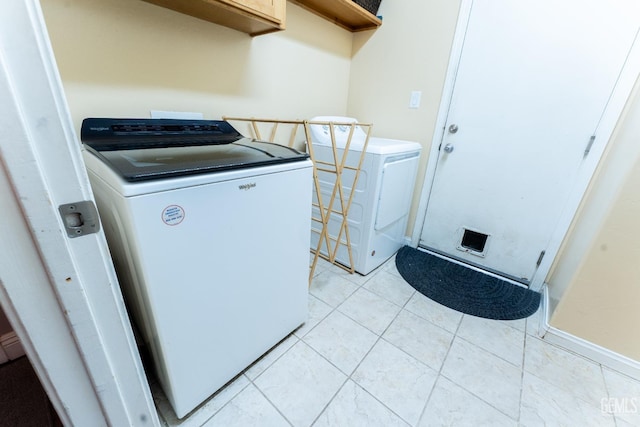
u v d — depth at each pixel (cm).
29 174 38
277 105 175
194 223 78
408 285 179
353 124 149
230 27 137
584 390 113
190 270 81
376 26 201
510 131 168
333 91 215
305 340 133
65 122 40
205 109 140
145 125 111
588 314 125
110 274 53
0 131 35
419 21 182
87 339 52
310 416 100
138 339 119
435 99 189
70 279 46
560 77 148
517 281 187
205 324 91
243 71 150
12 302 43
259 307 109
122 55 108
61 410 54
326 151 179
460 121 183
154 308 76
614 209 110
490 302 166
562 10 140
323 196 190
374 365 121
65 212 43
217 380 103
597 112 142
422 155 204
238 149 111
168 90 125
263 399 106
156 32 114
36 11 35
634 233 108
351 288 174
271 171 94
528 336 141
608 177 131
